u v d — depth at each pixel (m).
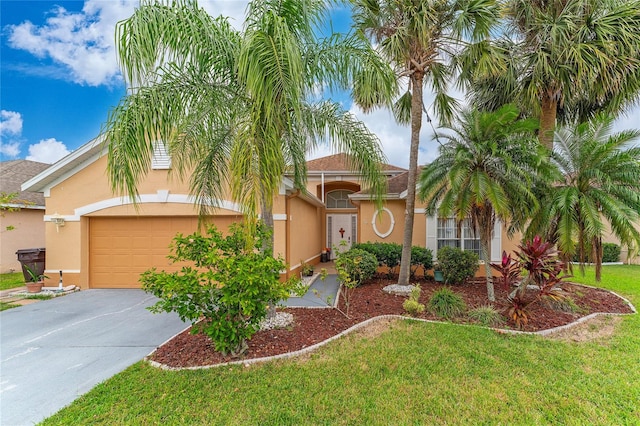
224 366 4.91
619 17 8.12
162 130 5.66
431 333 6.20
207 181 7.35
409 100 10.53
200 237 5.23
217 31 5.71
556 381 4.52
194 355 5.35
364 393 4.23
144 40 4.82
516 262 7.47
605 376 4.66
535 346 5.66
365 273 10.00
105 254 11.04
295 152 7.05
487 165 7.94
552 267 6.73
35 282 10.37
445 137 8.43
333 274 13.53
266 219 6.48
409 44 8.41
